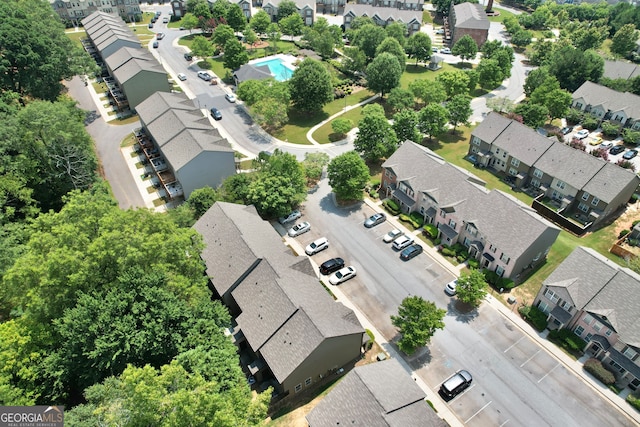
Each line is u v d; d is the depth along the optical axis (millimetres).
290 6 157500
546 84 99938
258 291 50281
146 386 30688
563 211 72688
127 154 85000
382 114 84875
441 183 68062
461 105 93812
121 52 106688
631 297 47969
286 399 45406
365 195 76875
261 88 95625
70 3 148125
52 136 65938
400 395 39250
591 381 47562
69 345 38688
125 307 39406
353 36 136750
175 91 109188
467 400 45719
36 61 86562
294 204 73438
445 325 52812
